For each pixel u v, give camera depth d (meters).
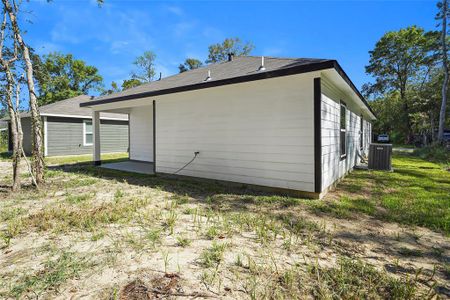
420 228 3.15
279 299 1.70
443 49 16.34
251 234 2.86
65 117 12.92
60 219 3.26
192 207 3.92
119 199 4.36
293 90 4.59
